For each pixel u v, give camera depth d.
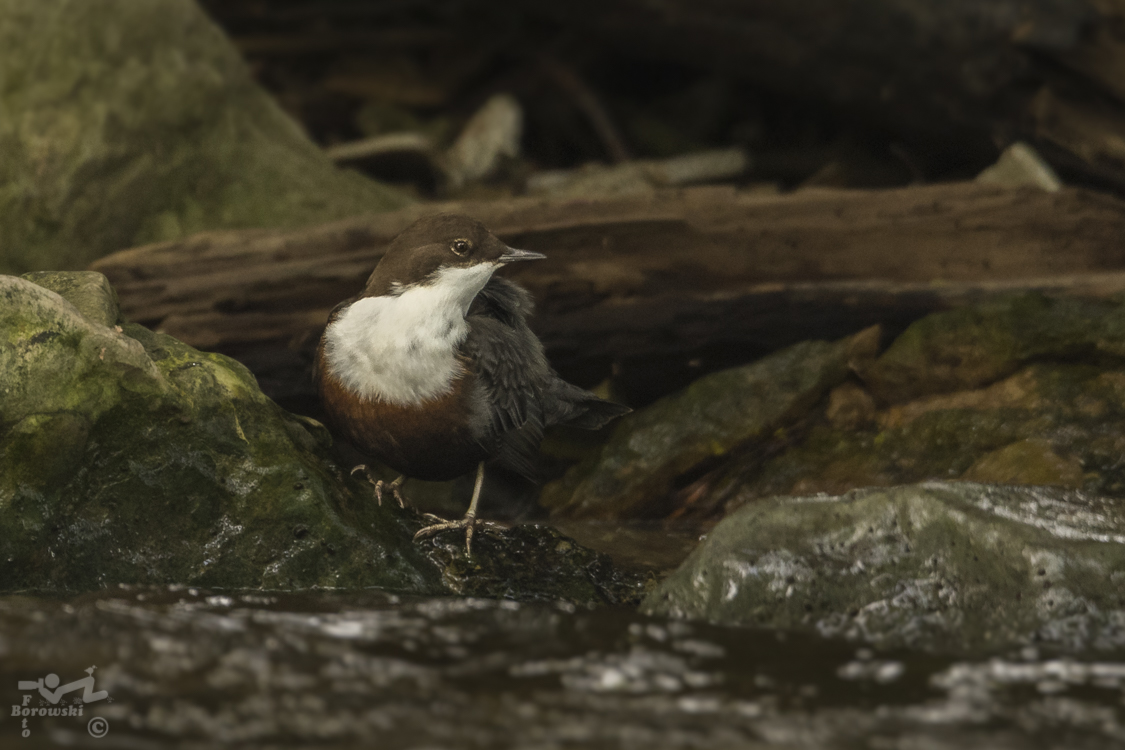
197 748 4.16
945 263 10.59
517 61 19.19
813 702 4.80
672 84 19.38
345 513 7.09
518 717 4.55
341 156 15.91
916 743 4.37
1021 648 5.58
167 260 10.15
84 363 6.52
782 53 14.50
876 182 15.27
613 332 10.35
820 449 9.79
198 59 12.50
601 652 5.41
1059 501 6.54
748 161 16.45
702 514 9.73
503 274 10.23
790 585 6.16
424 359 7.12
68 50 11.53
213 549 6.80
